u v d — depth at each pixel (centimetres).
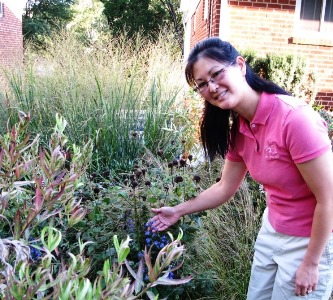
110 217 215
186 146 382
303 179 148
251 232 253
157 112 406
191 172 278
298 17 734
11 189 132
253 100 152
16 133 132
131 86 410
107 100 402
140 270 102
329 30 746
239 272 235
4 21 1579
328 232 143
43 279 82
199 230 223
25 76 436
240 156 182
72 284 81
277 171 150
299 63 654
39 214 125
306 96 668
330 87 756
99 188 242
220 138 178
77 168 140
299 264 157
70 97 411
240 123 164
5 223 158
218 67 147
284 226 160
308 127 136
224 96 150
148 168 313
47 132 386
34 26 1972
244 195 274
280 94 151
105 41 485
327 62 750
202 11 1038
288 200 155
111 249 196
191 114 421
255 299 181
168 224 192
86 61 443
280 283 165
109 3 1770
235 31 720
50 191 117
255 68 654
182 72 457
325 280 155
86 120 382
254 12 718
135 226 208
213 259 235
